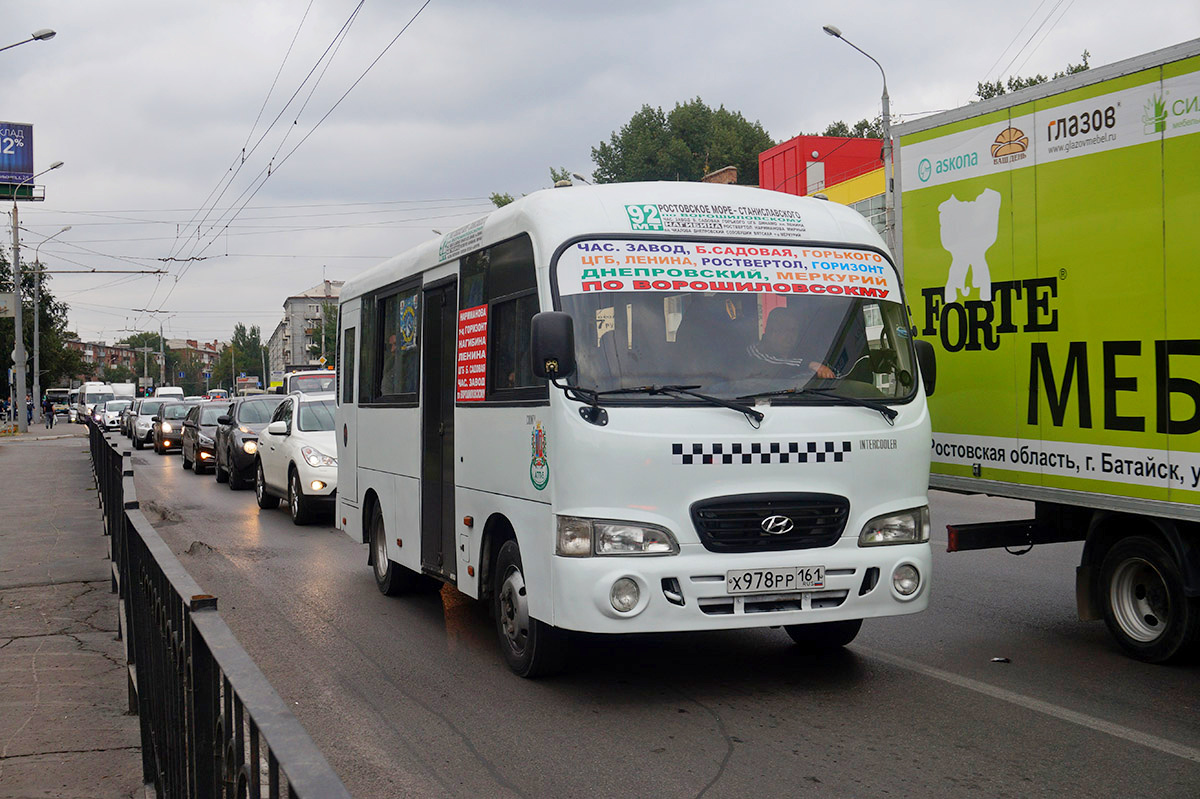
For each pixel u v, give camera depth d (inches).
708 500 227.9
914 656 273.7
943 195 311.3
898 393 252.7
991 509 558.9
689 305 242.4
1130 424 251.1
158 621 155.9
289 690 251.8
